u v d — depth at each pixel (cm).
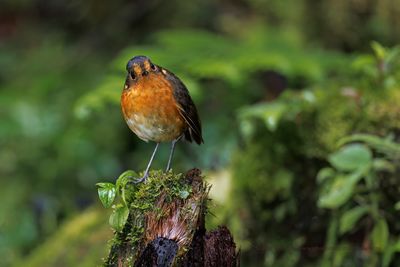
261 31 1191
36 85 1230
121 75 1022
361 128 801
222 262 545
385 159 768
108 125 1162
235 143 992
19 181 1140
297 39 1175
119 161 1138
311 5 1181
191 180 557
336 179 767
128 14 1368
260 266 848
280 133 844
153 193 550
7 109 1188
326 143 812
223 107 1064
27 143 1171
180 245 534
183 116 633
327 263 804
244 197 858
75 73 1277
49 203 1101
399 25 1162
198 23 1306
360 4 1162
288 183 833
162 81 623
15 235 1080
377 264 778
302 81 1059
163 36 1109
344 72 1023
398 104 799
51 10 1452
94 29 1384
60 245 945
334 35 1185
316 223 821
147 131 635
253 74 1075
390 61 843
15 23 1467
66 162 1143
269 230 846
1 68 1337
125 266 543
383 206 770
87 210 1019
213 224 825
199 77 1025
